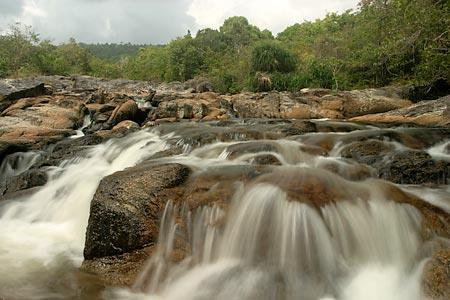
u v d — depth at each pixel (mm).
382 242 4988
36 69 46250
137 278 5020
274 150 7945
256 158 7316
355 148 8031
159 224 5465
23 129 14555
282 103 20844
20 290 4840
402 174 6773
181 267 5055
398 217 5156
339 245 4809
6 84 19984
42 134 14641
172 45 64625
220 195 5582
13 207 8109
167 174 5980
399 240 5016
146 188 5684
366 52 22750
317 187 5355
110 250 5383
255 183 5613
